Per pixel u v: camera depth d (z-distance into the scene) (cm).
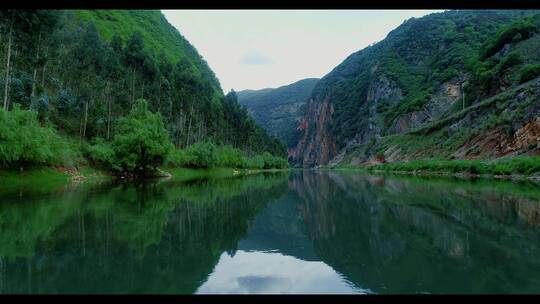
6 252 1246
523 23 10700
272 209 2436
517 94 6756
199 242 1441
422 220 1855
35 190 3350
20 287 912
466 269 1033
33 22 5006
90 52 7938
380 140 13788
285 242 1463
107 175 5256
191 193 3453
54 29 6116
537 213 1984
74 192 3253
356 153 17050
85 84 7050
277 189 4272
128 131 5500
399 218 1942
